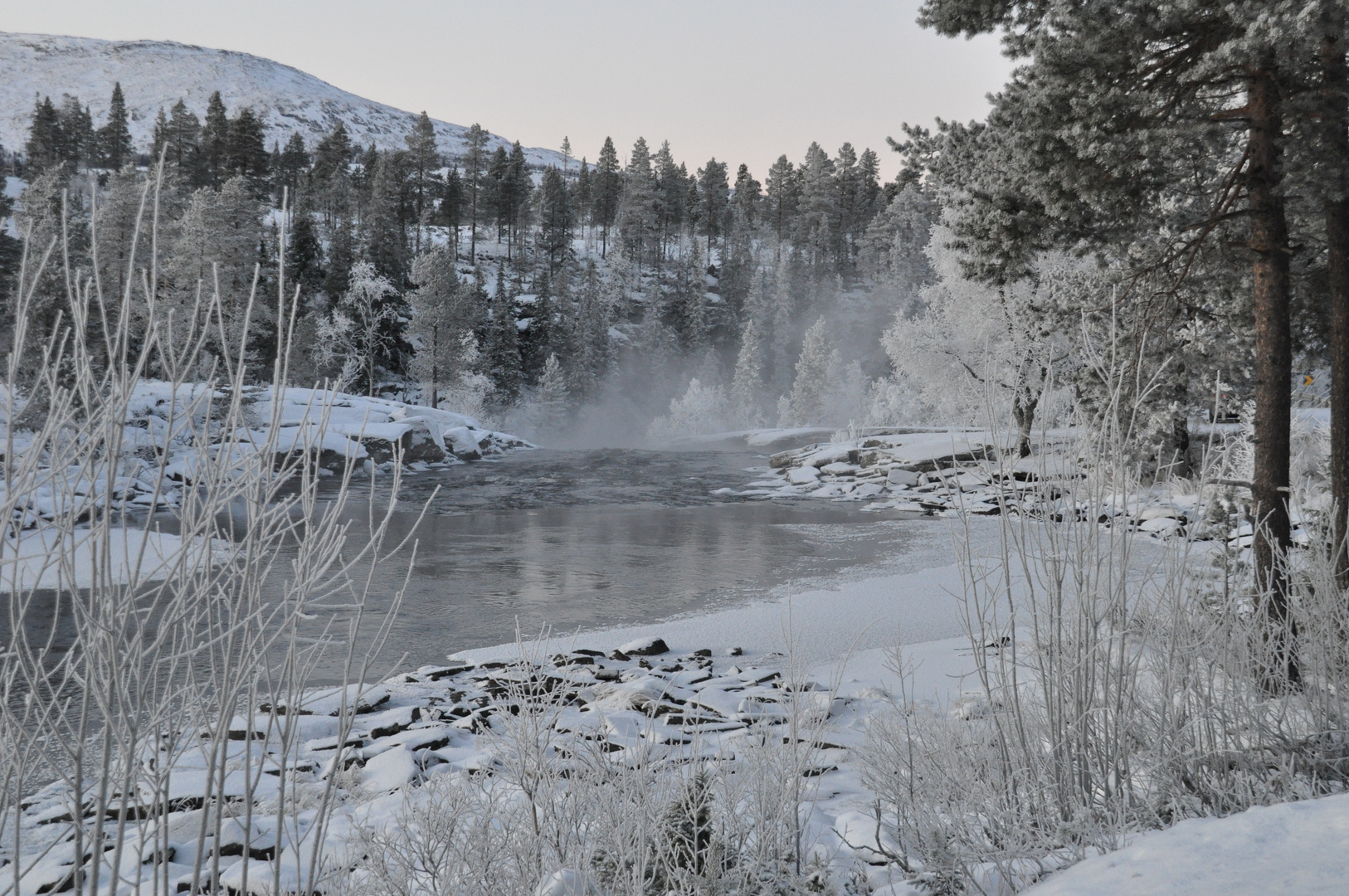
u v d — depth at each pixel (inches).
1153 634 148.9
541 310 3917.3
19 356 73.0
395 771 220.2
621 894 117.6
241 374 80.0
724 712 274.1
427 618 491.8
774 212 6333.7
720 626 469.4
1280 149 346.6
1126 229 385.4
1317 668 154.4
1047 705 141.3
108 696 74.4
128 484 76.4
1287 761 137.3
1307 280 442.3
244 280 2343.8
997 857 116.4
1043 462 147.2
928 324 1279.5
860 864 136.1
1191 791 136.8
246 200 2844.5
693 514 1032.2
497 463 1679.4
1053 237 401.4
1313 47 316.8
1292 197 367.9
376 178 4571.9
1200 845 98.7
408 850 127.1
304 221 3201.3
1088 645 139.7
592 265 4325.8
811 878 123.8
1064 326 414.9
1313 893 78.8
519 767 149.6
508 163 5457.7
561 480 1411.2
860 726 255.9
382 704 308.7
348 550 730.8
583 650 400.2
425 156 5098.4
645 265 5511.8
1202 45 361.7
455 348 3002.0
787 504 1133.1
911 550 720.3
